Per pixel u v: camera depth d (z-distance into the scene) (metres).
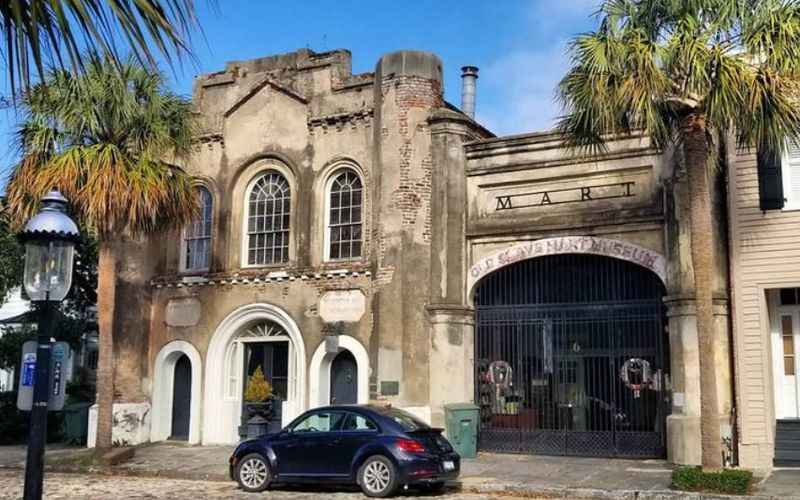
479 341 20.22
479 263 20.14
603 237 18.72
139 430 23.03
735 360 16.42
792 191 16.41
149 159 18.48
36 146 17.75
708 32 13.28
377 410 14.70
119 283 23.45
